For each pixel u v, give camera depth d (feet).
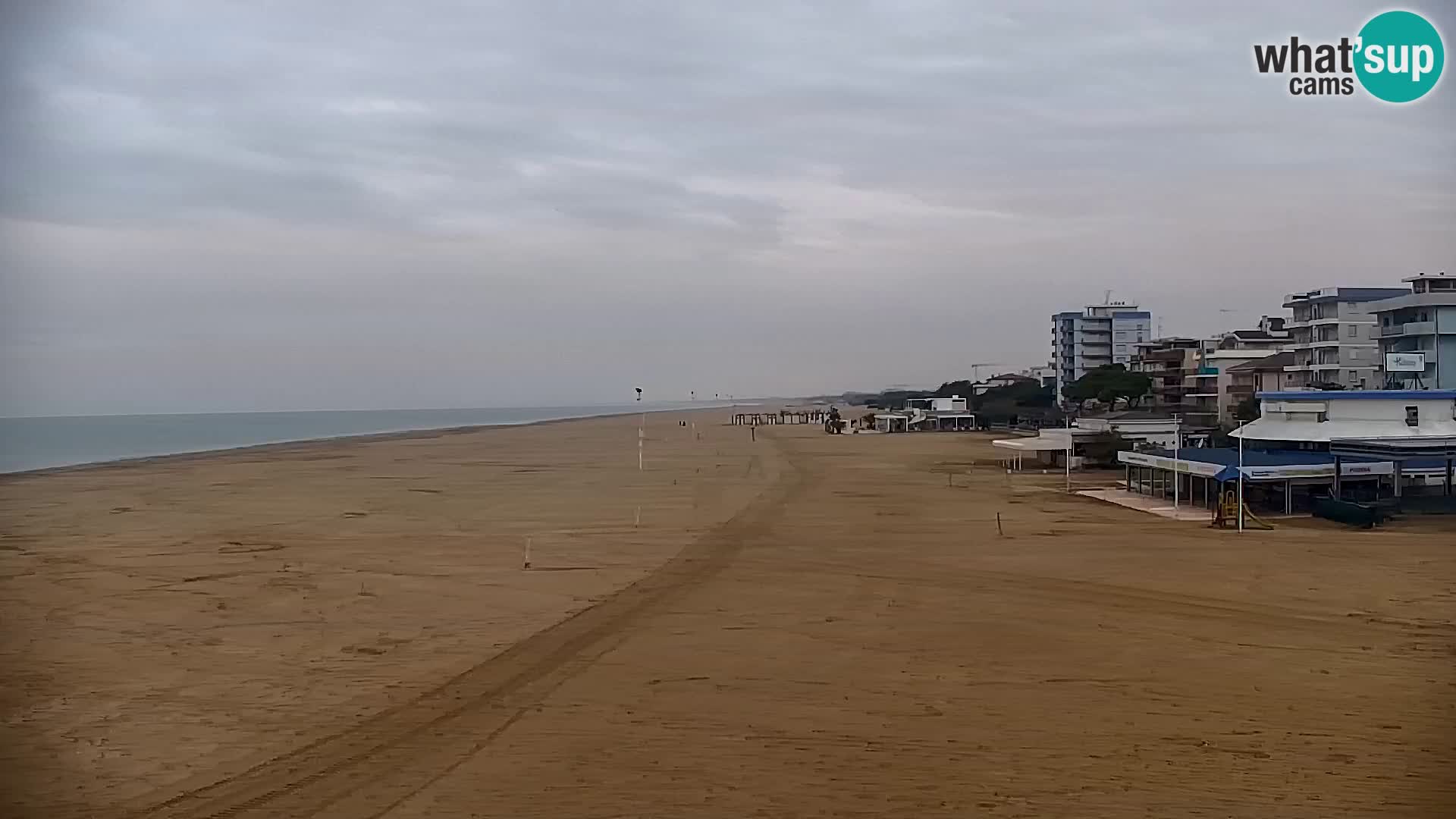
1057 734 51.37
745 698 58.13
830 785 45.19
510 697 59.16
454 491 189.16
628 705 57.06
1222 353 363.76
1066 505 154.20
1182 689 58.75
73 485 211.00
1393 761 47.32
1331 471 132.77
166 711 57.52
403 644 72.54
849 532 127.24
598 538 123.95
